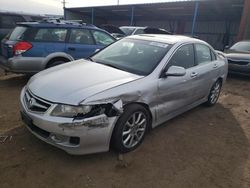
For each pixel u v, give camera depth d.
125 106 3.23
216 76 5.44
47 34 6.03
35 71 5.93
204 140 4.04
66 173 2.92
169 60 3.95
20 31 5.96
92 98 2.90
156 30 13.53
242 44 10.23
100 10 28.45
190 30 32.22
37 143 3.47
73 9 29.70
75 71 3.63
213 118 5.03
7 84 6.36
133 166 3.16
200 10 23.31
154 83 3.58
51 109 2.88
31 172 2.88
